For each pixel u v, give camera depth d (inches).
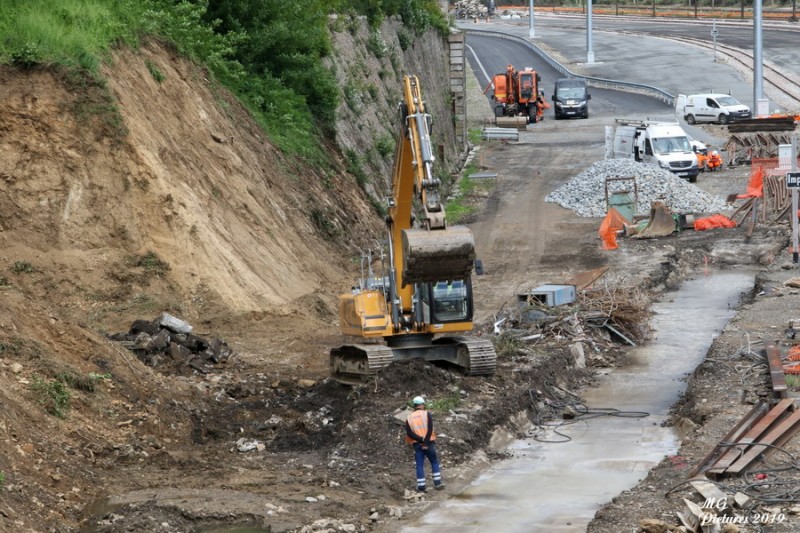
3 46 1843.0
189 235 1870.1
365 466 1219.9
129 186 1847.9
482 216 3223.4
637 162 3412.9
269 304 1905.8
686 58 6835.6
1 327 1263.5
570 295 2018.9
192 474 1170.6
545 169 3956.7
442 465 1217.4
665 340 1948.8
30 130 1811.0
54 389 1211.2
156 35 2209.6
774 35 7554.1
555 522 1038.4
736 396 1425.9
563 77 6545.3
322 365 1646.2
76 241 1785.2
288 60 2807.6
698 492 1011.9
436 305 1486.2
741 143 3939.5
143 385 1362.0
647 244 2795.3
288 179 2437.3
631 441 1346.0
